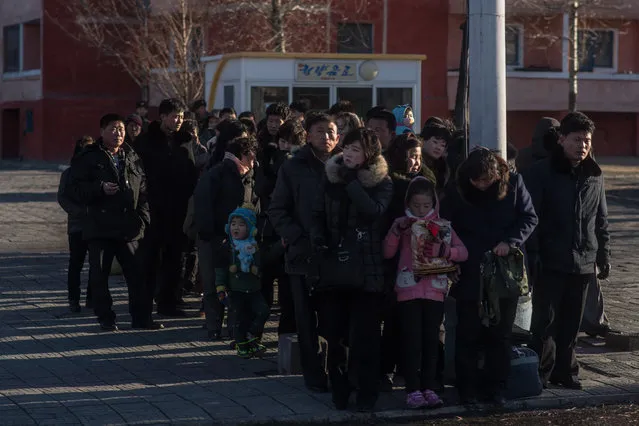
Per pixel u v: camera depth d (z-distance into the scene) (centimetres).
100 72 5069
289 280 1066
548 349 974
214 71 2991
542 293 964
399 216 911
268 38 3903
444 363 990
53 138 5041
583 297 977
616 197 3073
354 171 880
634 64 4900
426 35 4391
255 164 1259
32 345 1152
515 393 937
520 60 4731
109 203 1207
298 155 952
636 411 918
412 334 905
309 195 941
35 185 3494
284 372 1038
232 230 1098
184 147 1304
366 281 877
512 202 908
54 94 5022
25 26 5350
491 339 916
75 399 927
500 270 888
